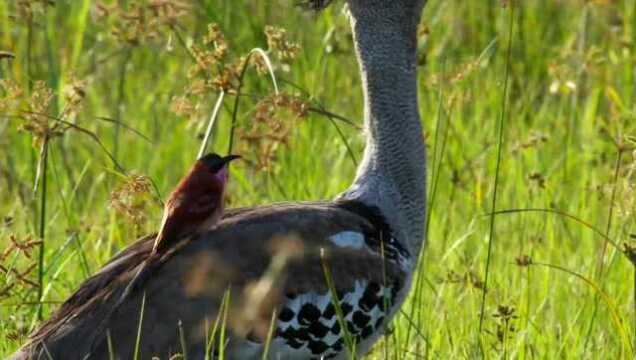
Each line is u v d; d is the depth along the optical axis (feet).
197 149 44.62
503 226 39.75
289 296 26.94
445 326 33.04
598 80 49.08
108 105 47.98
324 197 40.98
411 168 30.19
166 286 26.35
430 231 38.40
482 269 36.19
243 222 27.45
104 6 38.42
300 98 34.83
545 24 53.42
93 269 35.58
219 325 26.37
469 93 42.22
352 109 47.29
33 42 49.83
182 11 37.40
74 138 45.27
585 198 40.96
